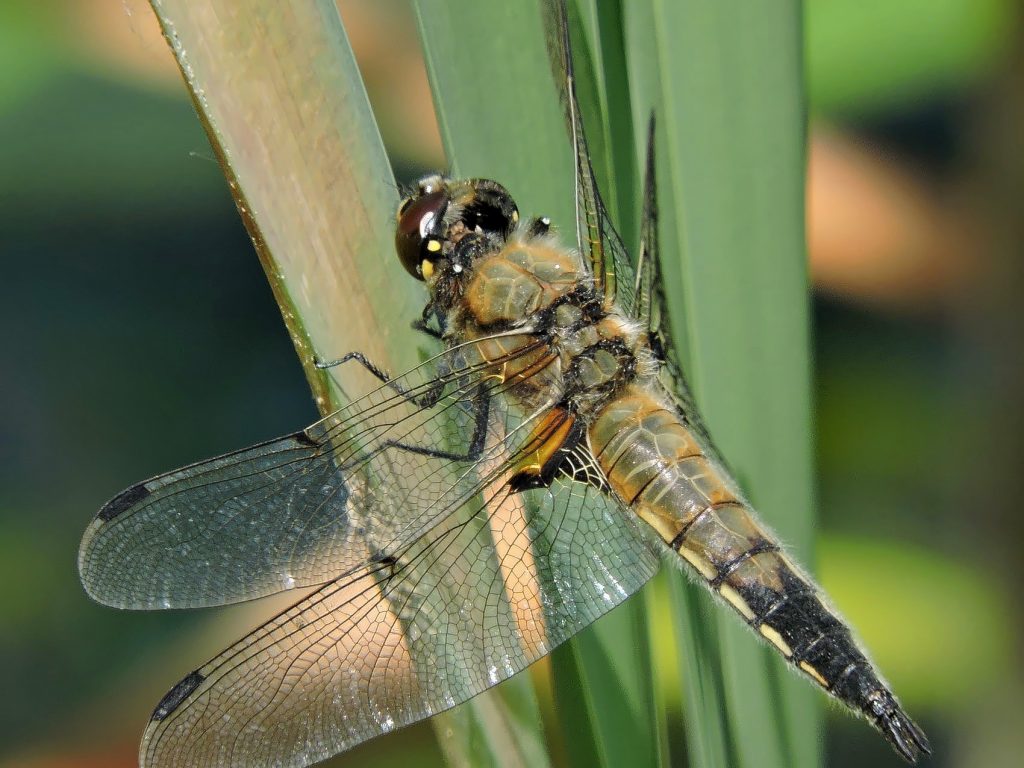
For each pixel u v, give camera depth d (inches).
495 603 22.0
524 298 22.3
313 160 21.6
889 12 23.6
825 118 23.9
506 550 22.1
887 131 23.9
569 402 22.3
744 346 21.8
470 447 22.1
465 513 22.1
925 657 23.6
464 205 22.4
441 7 21.7
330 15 21.6
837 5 23.7
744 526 22.2
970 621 23.6
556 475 22.3
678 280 21.9
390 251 21.8
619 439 22.3
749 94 21.7
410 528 22.0
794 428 21.9
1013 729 23.6
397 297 21.9
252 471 22.0
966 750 23.7
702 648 21.9
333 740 21.8
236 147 21.5
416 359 22.0
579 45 21.8
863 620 23.7
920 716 23.7
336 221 21.7
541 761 21.8
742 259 21.8
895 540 23.8
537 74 21.7
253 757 21.8
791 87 21.7
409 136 23.9
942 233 23.9
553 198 21.8
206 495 22.0
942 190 23.9
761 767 21.9
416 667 21.9
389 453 22.0
